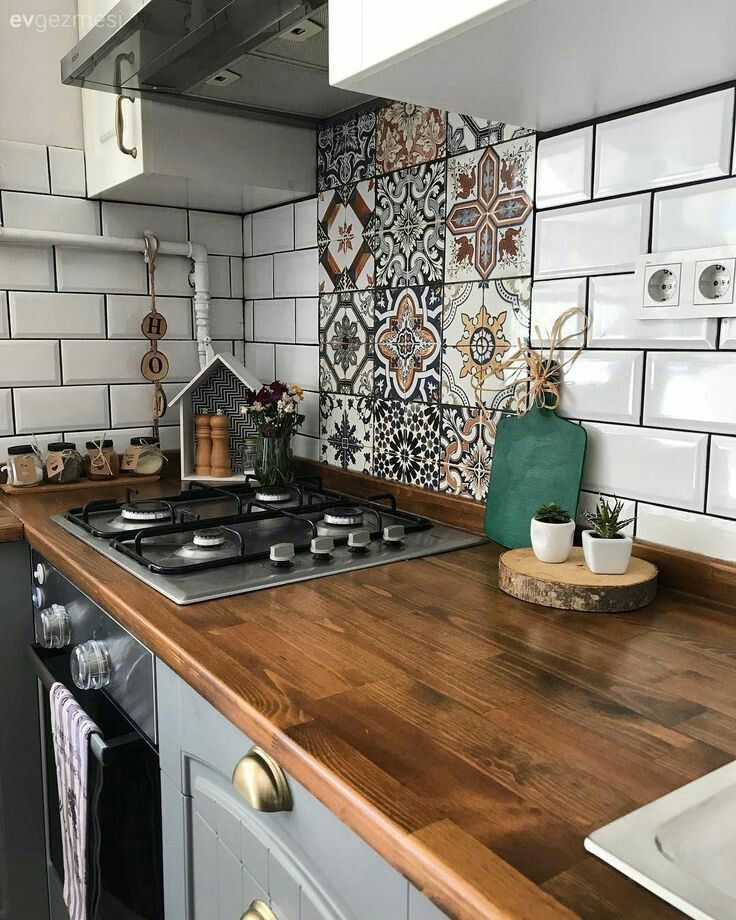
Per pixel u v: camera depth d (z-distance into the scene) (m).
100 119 1.82
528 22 0.83
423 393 1.58
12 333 1.88
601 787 0.63
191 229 2.10
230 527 1.50
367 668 0.86
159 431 2.12
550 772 0.65
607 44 0.89
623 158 1.16
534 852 0.55
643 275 1.12
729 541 1.07
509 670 0.86
